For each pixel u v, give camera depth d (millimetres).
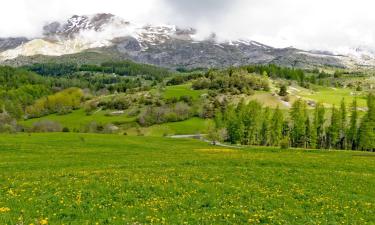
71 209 25344
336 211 28531
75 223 22016
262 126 154875
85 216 23906
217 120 163750
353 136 144500
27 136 112750
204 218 24375
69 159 60438
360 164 56469
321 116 155125
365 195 35812
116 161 57219
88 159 60562
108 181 35969
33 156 65062
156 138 137000
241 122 151000
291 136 156750
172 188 33406
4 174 41594
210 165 51719
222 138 159500
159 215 24719
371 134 138625
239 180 39250
